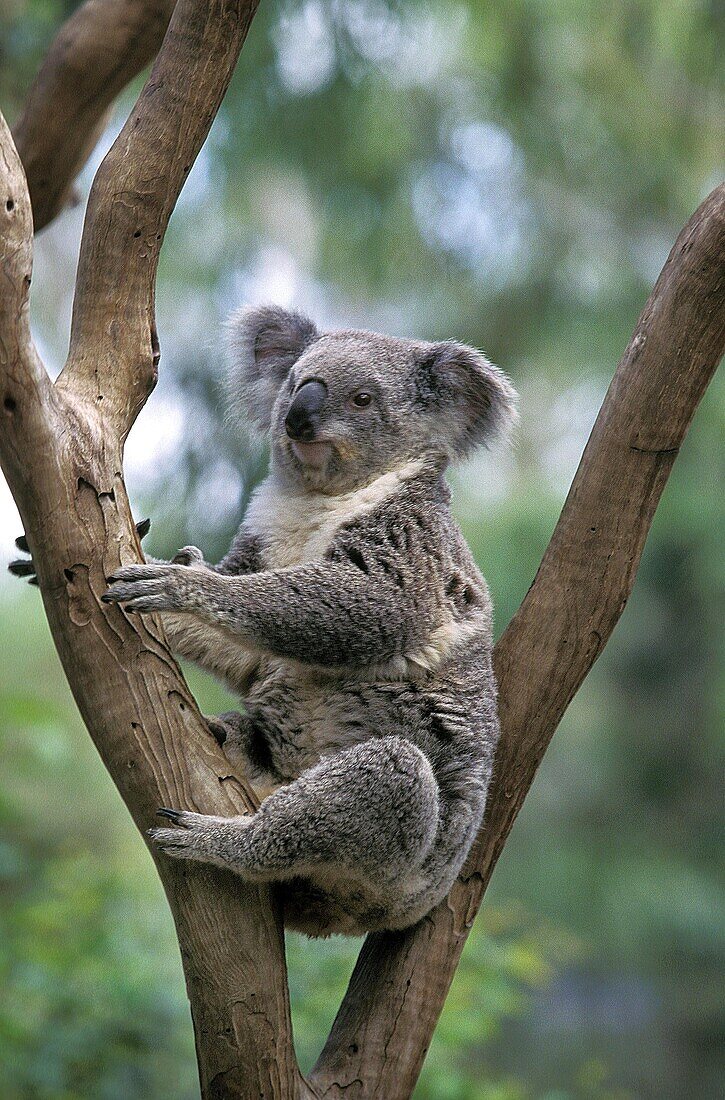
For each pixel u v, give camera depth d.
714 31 15.64
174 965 9.93
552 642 5.82
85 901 9.87
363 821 4.93
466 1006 9.10
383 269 17.31
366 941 5.84
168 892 4.77
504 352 17.91
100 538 4.58
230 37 4.98
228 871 4.74
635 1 16.33
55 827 15.06
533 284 17.62
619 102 16.98
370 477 6.29
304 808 4.84
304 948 9.29
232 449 13.64
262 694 5.84
